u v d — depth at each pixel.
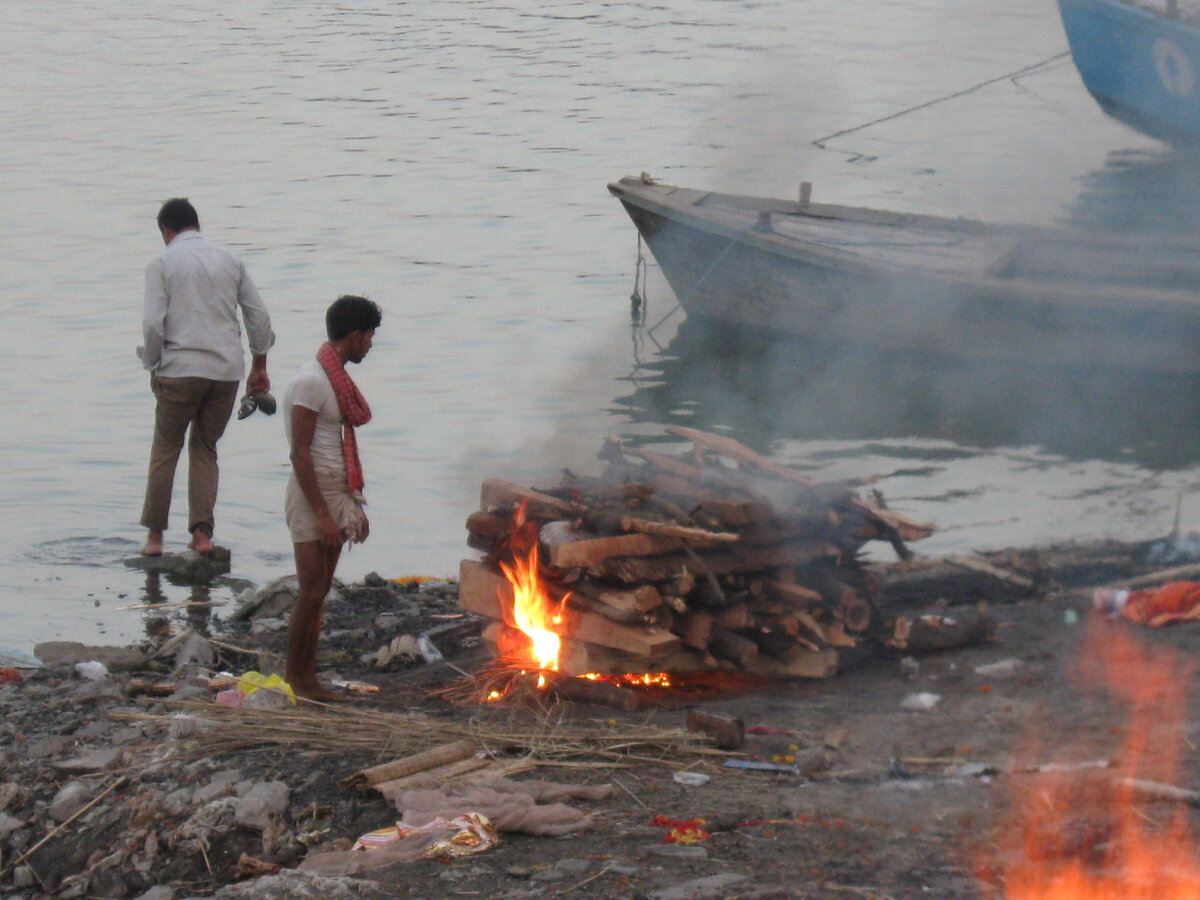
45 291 26.56
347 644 12.30
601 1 71.56
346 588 13.78
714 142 40.88
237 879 7.72
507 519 11.24
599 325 25.02
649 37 60.69
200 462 15.03
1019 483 17.17
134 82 53.09
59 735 9.66
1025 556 13.66
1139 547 13.98
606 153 39.75
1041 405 20.80
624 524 10.53
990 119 42.38
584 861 7.16
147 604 13.59
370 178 37.38
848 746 9.09
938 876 6.82
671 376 22.27
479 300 26.39
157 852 7.98
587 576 10.61
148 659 11.80
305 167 38.88
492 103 48.03
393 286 27.31
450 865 7.25
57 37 64.50
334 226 32.25
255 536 15.66
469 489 17.20
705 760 8.97
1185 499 16.19
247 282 14.83
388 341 23.80
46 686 10.90
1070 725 9.24
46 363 22.25
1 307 25.47
